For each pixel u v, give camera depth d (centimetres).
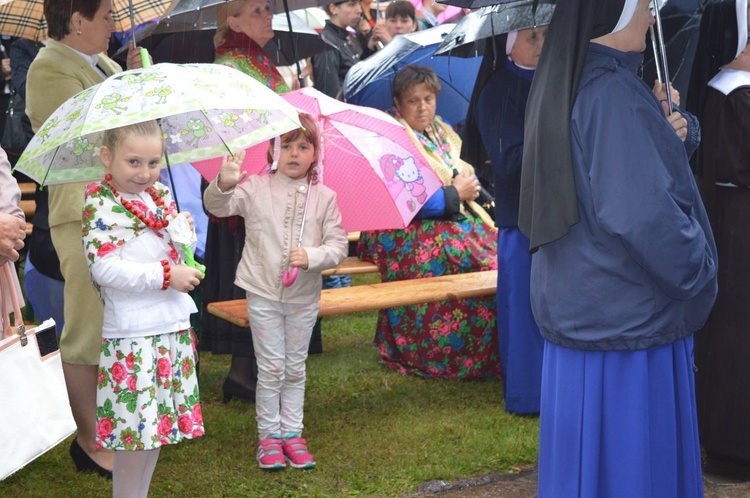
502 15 426
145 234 317
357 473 389
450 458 402
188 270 316
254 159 423
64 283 386
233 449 416
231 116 358
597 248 272
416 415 464
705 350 394
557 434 286
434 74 541
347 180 419
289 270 380
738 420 385
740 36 366
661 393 280
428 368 527
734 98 371
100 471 386
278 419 399
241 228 466
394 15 756
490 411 470
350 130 423
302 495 368
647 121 269
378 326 552
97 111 302
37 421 277
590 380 278
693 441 290
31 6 420
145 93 308
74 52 371
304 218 388
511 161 438
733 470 393
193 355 330
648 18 286
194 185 526
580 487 281
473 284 495
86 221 312
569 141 269
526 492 372
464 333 520
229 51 465
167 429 317
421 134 546
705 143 384
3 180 277
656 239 261
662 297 274
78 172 339
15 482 382
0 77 668
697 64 385
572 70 272
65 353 371
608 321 273
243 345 466
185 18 496
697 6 379
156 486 376
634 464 276
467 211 555
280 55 625
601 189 265
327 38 755
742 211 378
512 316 457
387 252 539
